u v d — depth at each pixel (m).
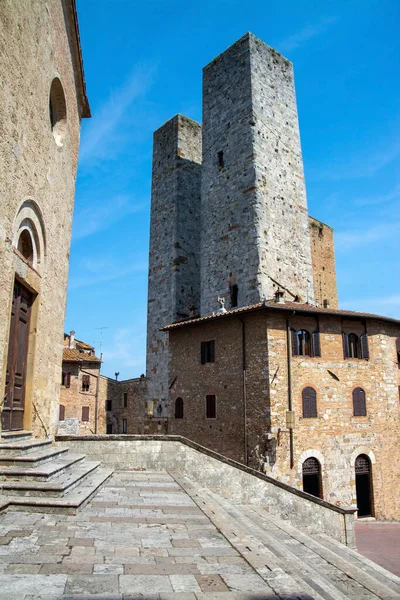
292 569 6.57
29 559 6.04
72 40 15.42
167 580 5.62
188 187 42.41
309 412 25.94
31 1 11.05
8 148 9.85
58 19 13.69
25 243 12.44
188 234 41.25
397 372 30.42
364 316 28.39
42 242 13.09
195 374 30.08
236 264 33.38
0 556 6.09
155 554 6.62
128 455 15.81
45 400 13.95
